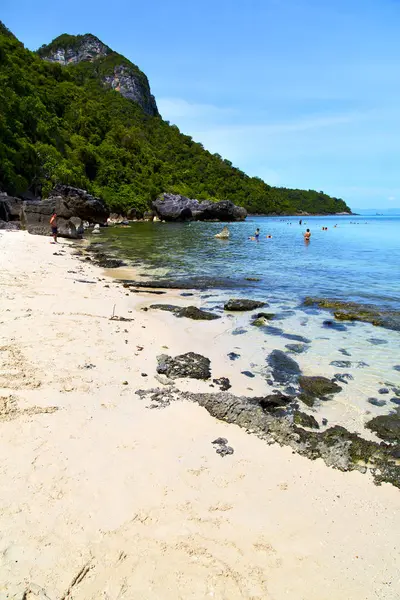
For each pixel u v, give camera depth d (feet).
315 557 12.01
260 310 41.96
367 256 90.68
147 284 52.21
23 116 184.44
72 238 105.81
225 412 19.79
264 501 14.23
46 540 11.75
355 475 16.10
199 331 33.91
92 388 21.21
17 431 16.69
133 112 433.07
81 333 29.53
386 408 21.97
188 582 10.91
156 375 23.94
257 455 16.92
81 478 14.44
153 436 17.61
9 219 120.57
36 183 163.84
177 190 289.74
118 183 238.48
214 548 12.07
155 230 158.71
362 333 34.76
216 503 13.93
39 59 301.43
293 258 85.92
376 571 11.62
